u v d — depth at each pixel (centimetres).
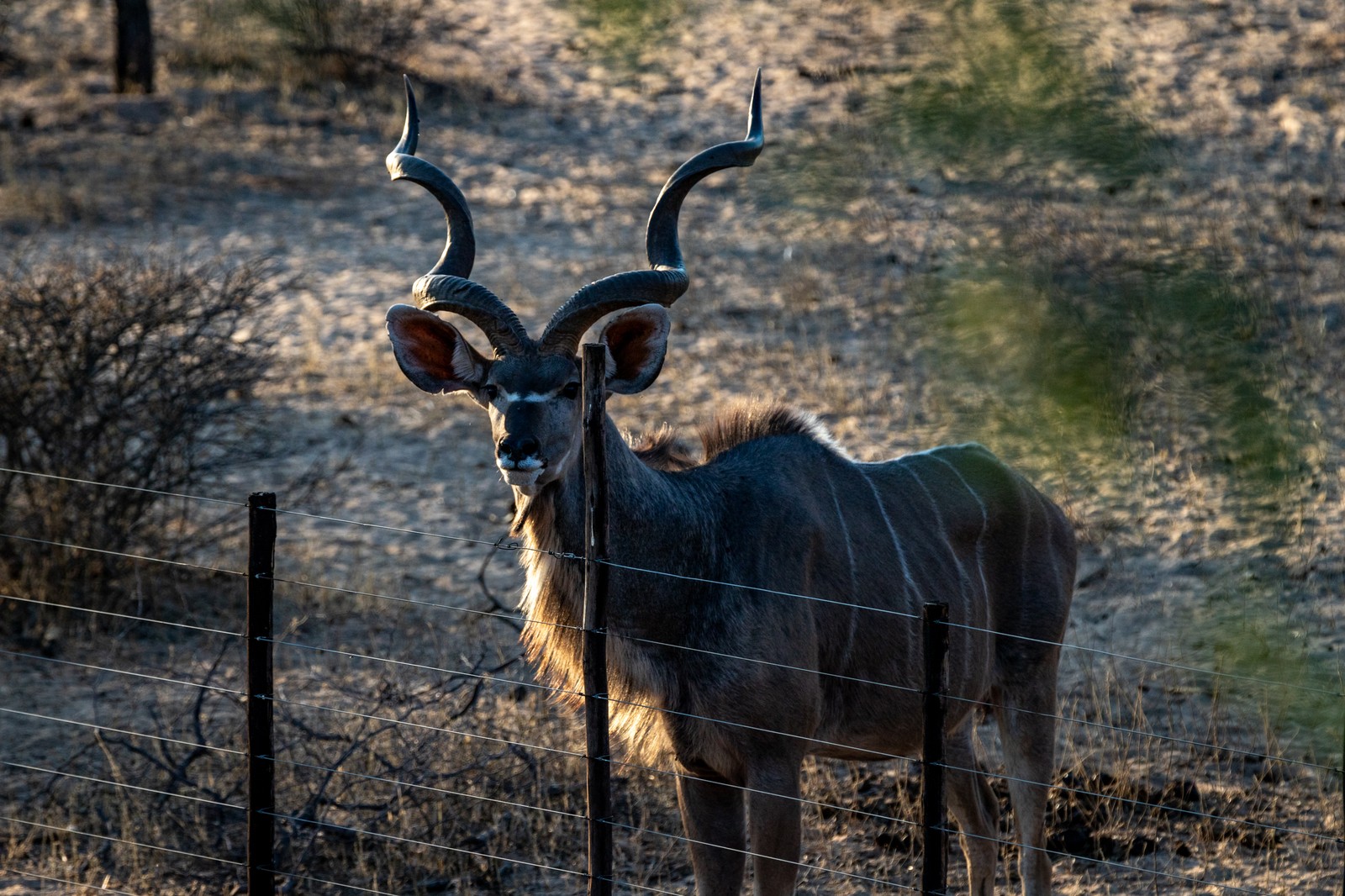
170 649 2262
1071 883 1695
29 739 2017
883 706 1567
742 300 3834
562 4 2344
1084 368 1786
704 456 1633
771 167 4562
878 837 1773
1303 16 5441
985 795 1694
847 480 1602
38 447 2528
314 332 3706
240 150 5062
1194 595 2381
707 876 1512
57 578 2380
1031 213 2723
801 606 1466
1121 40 4838
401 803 1712
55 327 2381
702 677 1430
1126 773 1878
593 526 1217
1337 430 2659
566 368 1405
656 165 4938
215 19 5994
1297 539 2450
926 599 1577
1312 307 3133
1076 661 2250
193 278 2606
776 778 1436
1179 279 1911
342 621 2403
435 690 1958
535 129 5322
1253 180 4031
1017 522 1709
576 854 1745
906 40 2691
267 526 1313
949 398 2825
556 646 1430
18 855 1720
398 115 5444
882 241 3959
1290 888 1630
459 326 3681
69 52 6141
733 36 5750
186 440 2562
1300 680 1866
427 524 2795
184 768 1750
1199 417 2534
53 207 4416
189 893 1648
